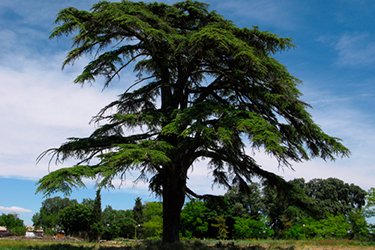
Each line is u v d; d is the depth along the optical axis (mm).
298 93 15359
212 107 15078
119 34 17203
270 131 12773
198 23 19781
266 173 17781
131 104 18547
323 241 21656
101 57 16438
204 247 16406
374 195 31359
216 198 20469
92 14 15609
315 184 53500
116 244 24594
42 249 16609
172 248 15836
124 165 12578
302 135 15406
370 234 30469
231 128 14000
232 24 18328
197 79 21578
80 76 15570
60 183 11883
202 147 15438
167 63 19516
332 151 14812
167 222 17516
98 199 66250
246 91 17062
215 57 18062
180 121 14445
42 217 100125
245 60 14977
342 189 51594
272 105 16078
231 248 17156
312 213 16016
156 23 16750
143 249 16938
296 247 18266
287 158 15039
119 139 16766
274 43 16641
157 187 20688
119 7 16109
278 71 15953
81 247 18000
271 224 48875
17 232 79438
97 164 15156
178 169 17453
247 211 49250
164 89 19406
